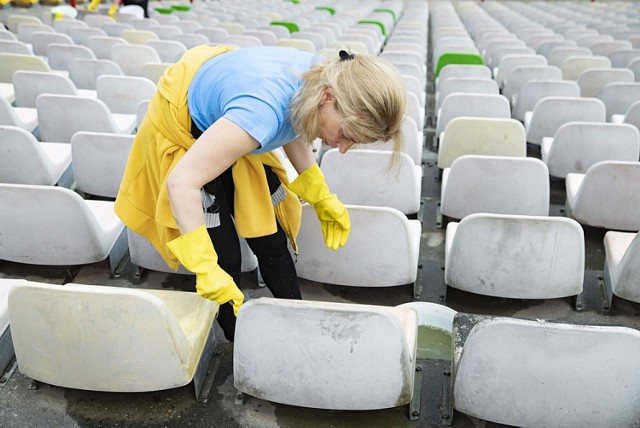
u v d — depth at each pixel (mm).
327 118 1531
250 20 10438
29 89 4500
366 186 3158
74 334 1848
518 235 2383
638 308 2738
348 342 1755
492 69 8062
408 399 1901
